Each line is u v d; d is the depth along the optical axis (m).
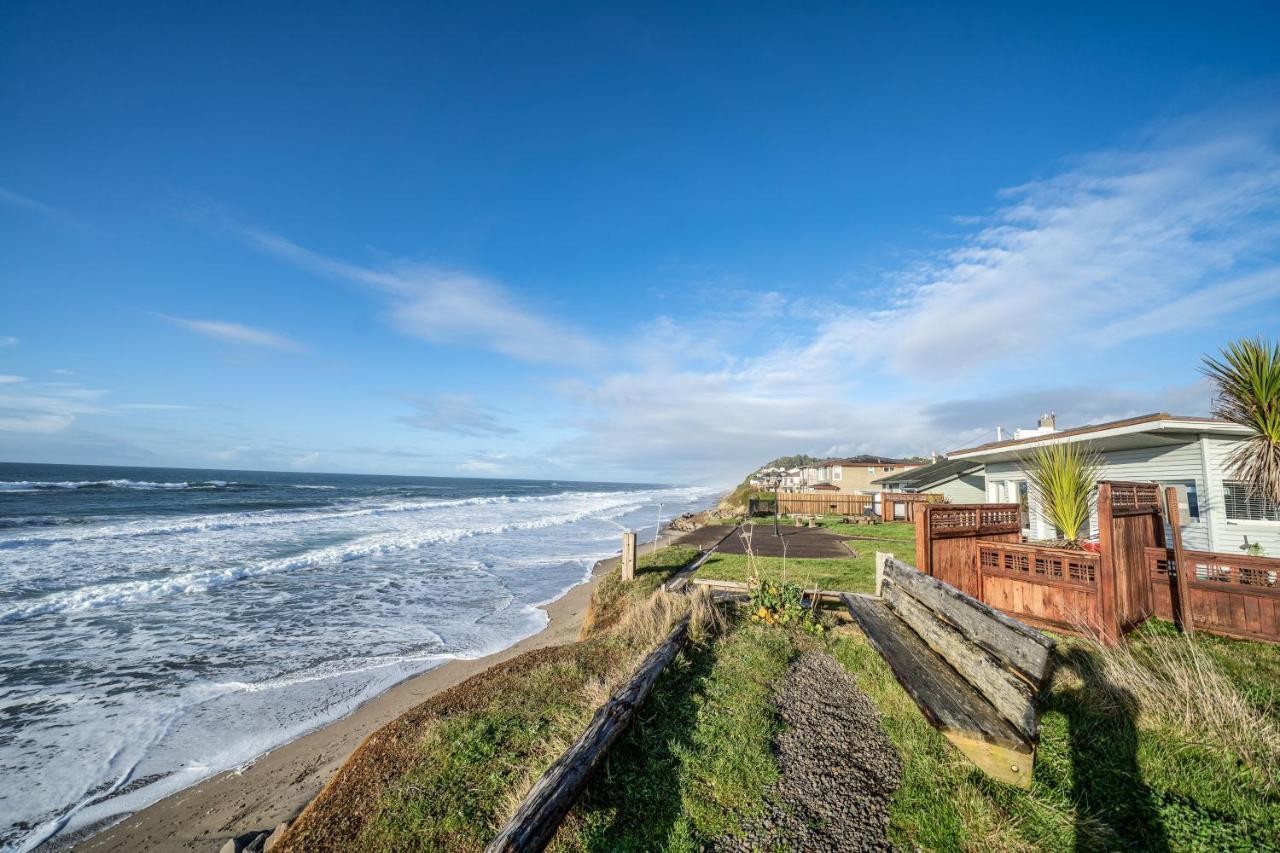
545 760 3.74
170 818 4.91
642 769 3.37
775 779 3.21
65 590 12.91
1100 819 2.78
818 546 14.80
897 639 4.76
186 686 7.72
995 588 6.83
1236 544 9.45
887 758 3.46
